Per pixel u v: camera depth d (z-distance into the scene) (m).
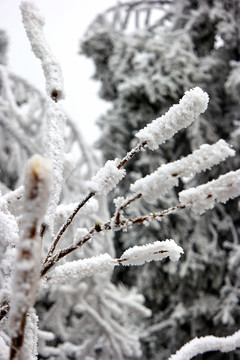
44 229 0.67
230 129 5.72
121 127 5.59
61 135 0.75
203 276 5.58
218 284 5.53
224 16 5.81
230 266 5.06
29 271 0.32
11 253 0.64
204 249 5.49
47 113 0.75
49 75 0.76
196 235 5.59
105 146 5.60
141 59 5.48
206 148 0.56
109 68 6.11
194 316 5.38
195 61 5.58
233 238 5.88
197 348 0.83
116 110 5.76
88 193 0.66
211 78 5.63
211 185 0.56
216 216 5.78
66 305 3.00
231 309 5.17
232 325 5.35
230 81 5.08
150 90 5.28
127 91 5.45
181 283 5.54
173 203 5.38
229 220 5.76
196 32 6.09
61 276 0.71
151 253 0.71
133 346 2.92
